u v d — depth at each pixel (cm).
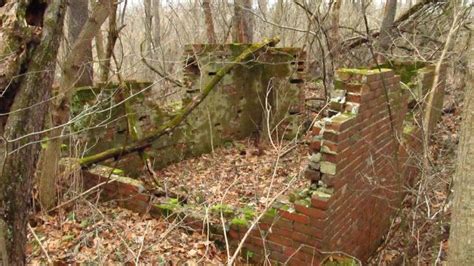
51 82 220
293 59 858
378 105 464
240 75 851
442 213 407
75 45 435
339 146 392
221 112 834
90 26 429
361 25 1208
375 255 531
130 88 649
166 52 1236
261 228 445
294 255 429
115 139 641
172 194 552
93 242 442
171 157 749
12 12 204
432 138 748
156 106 711
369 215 520
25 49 204
